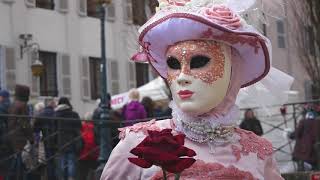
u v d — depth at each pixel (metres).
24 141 12.10
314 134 15.06
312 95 22.86
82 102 31.47
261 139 4.56
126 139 4.42
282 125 17.17
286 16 4.92
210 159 4.31
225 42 4.37
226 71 4.38
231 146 4.39
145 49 4.63
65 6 30.36
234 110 4.46
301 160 15.12
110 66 32.03
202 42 4.32
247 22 4.70
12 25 28.38
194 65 4.32
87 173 13.11
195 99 4.29
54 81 30.14
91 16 31.31
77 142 12.84
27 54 28.61
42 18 29.47
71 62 30.75
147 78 34.38
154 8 4.76
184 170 4.14
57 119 12.25
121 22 30.12
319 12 22.89
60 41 30.30
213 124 4.35
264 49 4.58
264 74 4.72
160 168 4.15
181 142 3.83
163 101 19.73
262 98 5.11
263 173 4.47
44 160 12.41
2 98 12.99
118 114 16.58
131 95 15.57
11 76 28.19
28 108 13.34
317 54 23.14
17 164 12.03
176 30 4.32
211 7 4.36
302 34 22.39
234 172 4.31
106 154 12.85
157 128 4.42
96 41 31.56
